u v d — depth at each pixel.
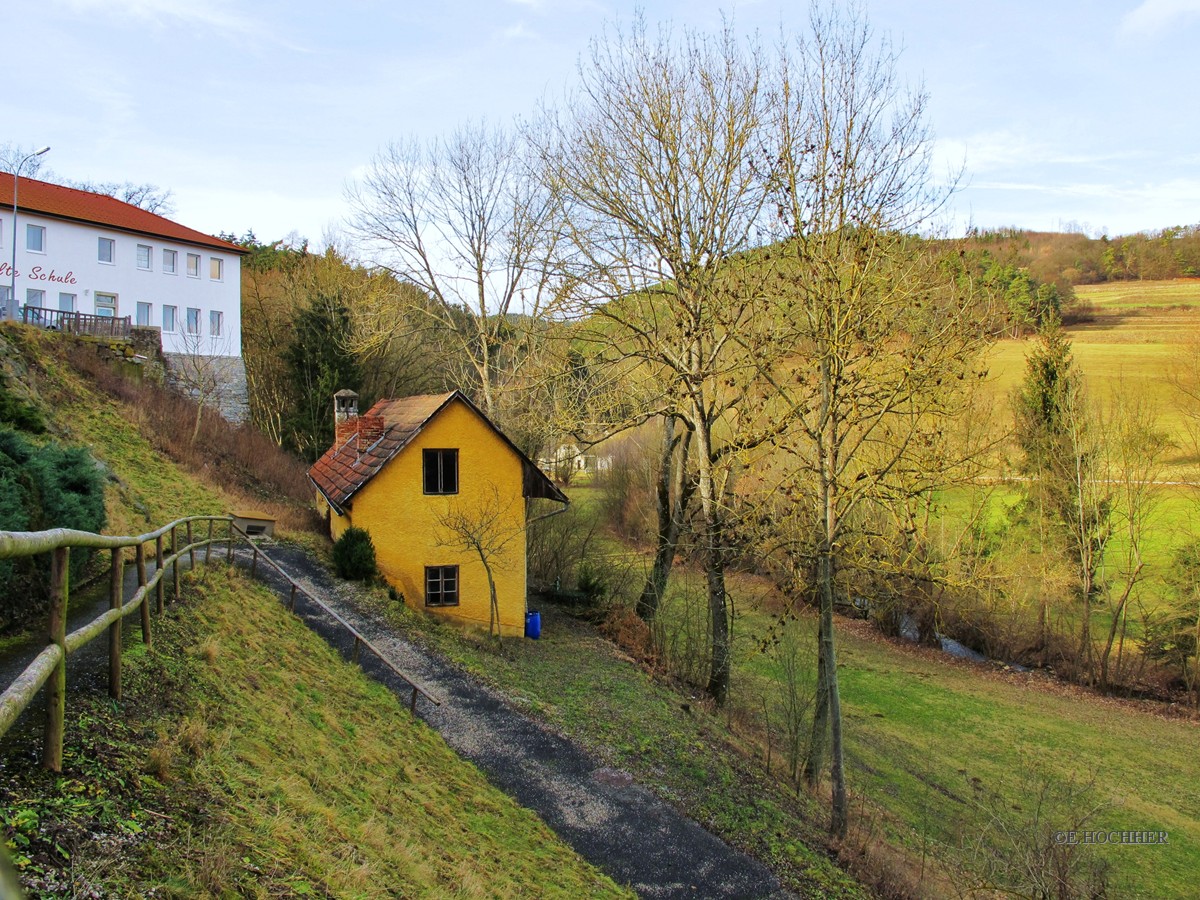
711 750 18.09
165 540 18.58
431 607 23.34
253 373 48.12
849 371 17.16
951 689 28.91
